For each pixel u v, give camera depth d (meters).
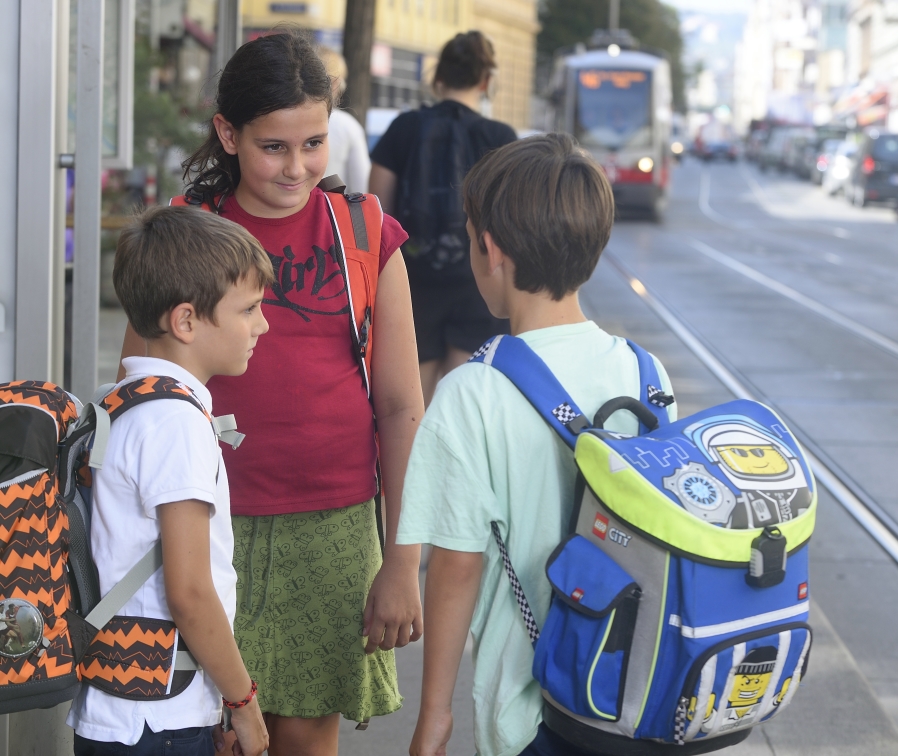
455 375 1.75
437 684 1.72
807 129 55.09
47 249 2.41
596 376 1.76
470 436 1.70
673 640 1.52
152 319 1.78
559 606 1.61
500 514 1.71
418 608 2.16
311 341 2.12
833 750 3.07
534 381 1.70
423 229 3.89
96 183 2.54
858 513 5.07
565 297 1.78
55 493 1.63
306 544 2.16
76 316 2.59
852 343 9.41
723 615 1.51
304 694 2.21
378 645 2.15
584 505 1.61
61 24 2.52
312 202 2.16
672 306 11.30
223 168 2.16
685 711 1.52
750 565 1.52
